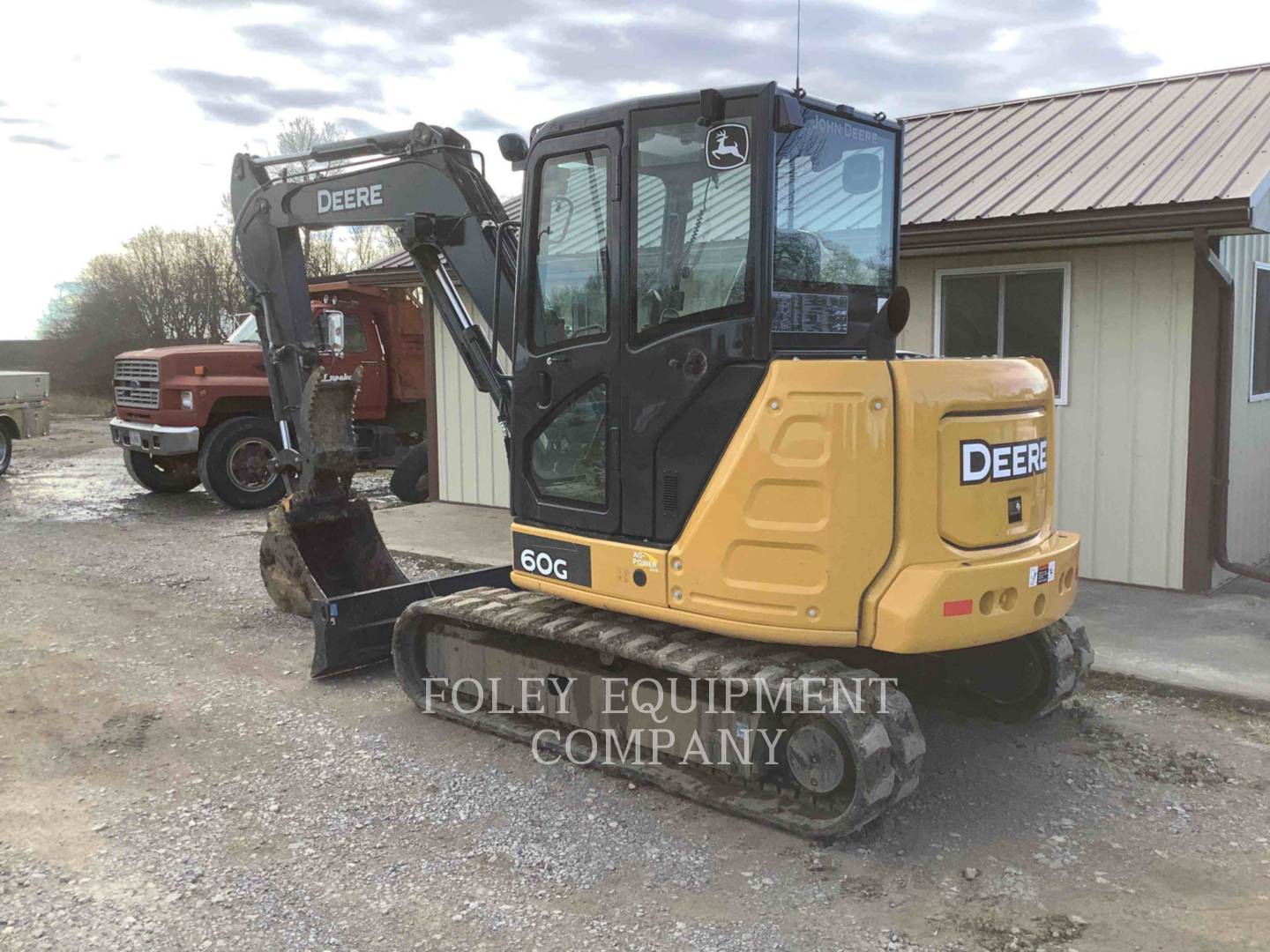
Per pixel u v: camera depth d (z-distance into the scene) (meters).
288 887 3.64
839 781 3.81
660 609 4.10
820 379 3.64
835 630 3.71
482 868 3.77
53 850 3.93
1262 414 8.48
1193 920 3.37
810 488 3.69
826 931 3.34
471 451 11.59
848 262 4.28
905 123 10.14
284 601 6.93
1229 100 8.32
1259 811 4.16
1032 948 3.22
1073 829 4.02
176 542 10.12
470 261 5.43
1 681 5.90
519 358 4.63
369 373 13.62
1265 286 8.30
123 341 36.25
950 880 3.65
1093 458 7.62
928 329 8.34
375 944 3.29
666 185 3.97
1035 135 8.72
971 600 3.72
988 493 3.89
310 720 5.29
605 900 3.55
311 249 34.84
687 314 3.94
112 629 6.98
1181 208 6.33
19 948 3.27
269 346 6.83
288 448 6.86
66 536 10.47
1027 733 4.98
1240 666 5.63
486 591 5.34
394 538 9.68
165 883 3.67
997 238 7.07
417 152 5.61
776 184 3.77
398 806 4.29
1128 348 7.38
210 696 5.65
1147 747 4.79
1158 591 7.32
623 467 4.20
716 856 3.84
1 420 14.92
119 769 4.70
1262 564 8.51
